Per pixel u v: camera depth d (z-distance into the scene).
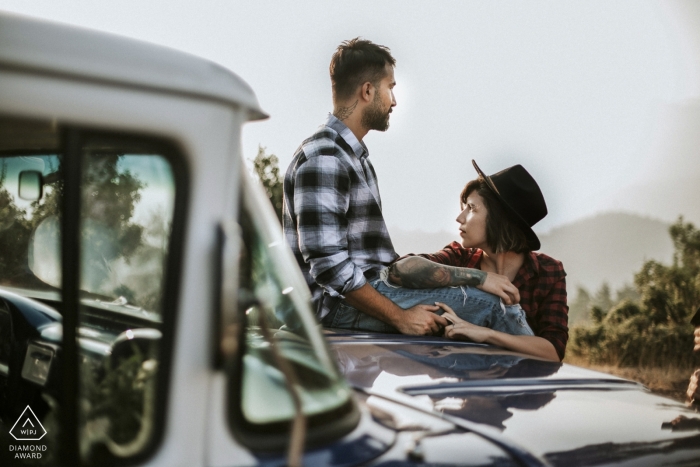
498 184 3.04
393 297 2.69
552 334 3.06
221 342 0.88
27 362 1.43
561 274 3.13
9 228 1.37
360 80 2.95
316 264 2.67
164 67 0.85
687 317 12.31
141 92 0.84
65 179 0.84
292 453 0.87
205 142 0.88
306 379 1.05
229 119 0.90
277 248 1.05
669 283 13.12
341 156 2.84
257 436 0.95
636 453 1.28
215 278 0.88
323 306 2.79
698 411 1.58
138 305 0.92
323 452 1.02
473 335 2.45
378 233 2.94
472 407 1.39
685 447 1.34
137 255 0.90
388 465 1.06
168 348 0.88
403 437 1.16
